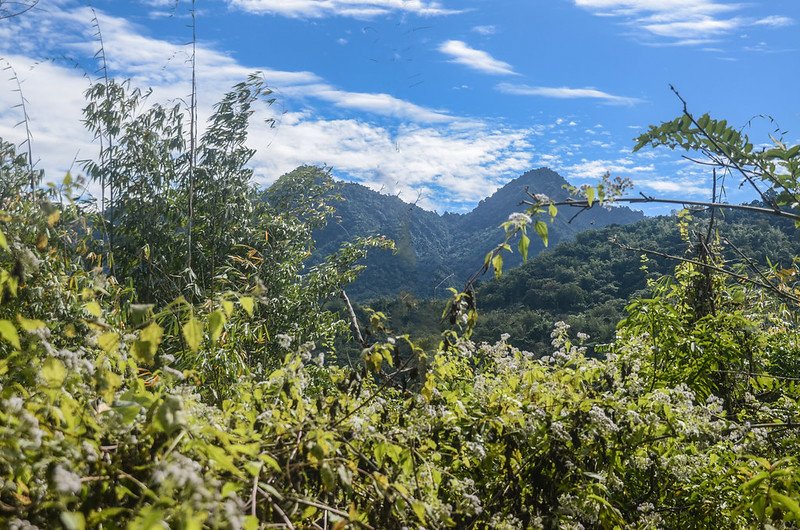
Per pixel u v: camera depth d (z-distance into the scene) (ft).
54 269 13.75
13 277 6.76
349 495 6.51
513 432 8.63
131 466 5.12
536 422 8.74
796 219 6.86
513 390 9.77
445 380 11.23
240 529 4.46
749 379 14.29
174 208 31.48
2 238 5.12
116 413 5.13
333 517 6.11
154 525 3.98
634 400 10.18
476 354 12.21
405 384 8.60
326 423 6.76
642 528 9.06
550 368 11.55
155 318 5.41
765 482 7.06
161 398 5.50
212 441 5.66
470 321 8.02
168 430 4.68
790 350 16.21
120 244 30.17
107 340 5.83
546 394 9.41
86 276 13.16
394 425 8.37
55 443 4.68
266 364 21.42
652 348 13.71
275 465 5.17
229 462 4.86
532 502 8.66
